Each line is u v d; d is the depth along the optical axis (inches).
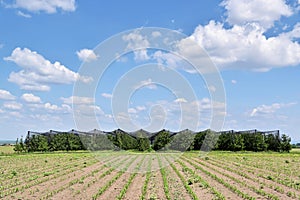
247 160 1581.0
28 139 2388.0
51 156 1903.3
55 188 773.9
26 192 726.5
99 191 719.1
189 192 716.7
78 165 1326.3
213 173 1061.1
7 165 1360.7
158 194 705.6
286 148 2363.4
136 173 1049.5
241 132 2410.2
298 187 785.6
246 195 669.3
